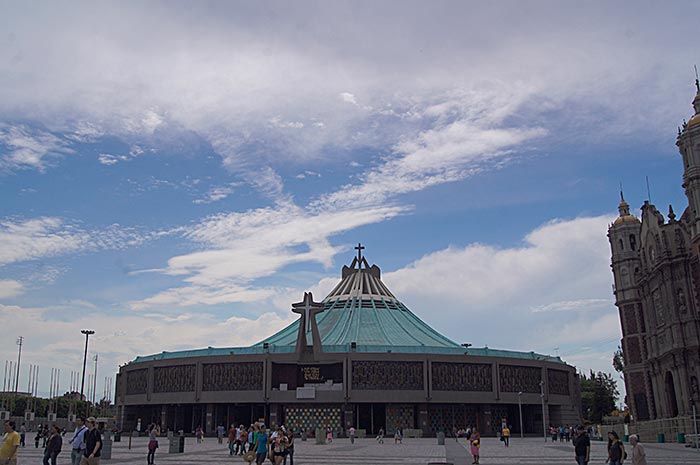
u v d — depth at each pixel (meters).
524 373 97.31
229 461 40.56
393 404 92.88
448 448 59.03
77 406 159.25
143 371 100.38
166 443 65.94
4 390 146.00
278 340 102.69
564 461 41.19
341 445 65.94
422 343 100.50
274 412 90.44
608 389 160.00
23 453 47.09
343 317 108.12
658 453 47.03
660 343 74.00
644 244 77.44
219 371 92.94
